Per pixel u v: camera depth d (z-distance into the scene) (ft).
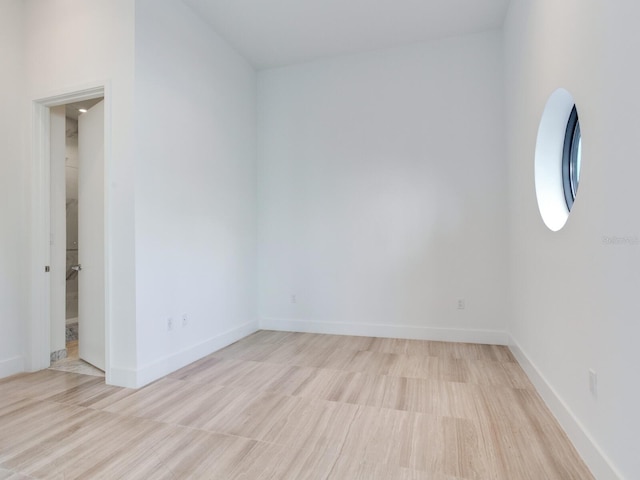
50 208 10.87
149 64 9.34
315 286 14.24
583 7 5.75
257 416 7.36
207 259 11.63
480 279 12.43
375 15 11.46
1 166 9.88
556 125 8.04
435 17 11.62
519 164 10.14
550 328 7.52
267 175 14.89
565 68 6.51
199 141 11.30
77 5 9.61
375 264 13.53
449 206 12.75
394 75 13.37
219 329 12.18
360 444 6.31
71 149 15.31
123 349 9.00
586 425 5.73
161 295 9.66
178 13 10.43
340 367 10.21
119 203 9.03
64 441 6.46
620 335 4.70
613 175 4.86
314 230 14.28
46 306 10.47
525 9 9.25
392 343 12.55
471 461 5.78
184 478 5.43
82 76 9.53
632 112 4.37
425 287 12.98
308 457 5.95
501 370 9.82
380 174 13.50
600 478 5.16
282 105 14.74
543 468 5.58
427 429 6.78
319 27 12.07
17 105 10.26
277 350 11.89
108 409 7.70
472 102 12.57
